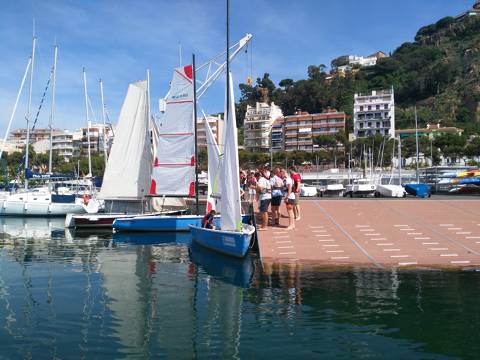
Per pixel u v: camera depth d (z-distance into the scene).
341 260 16.89
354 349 9.03
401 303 11.81
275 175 22.20
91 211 43.22
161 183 31.27
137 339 9.80
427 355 8.70
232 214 19.59
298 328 10.23
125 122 33.84
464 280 13.98
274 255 17.73
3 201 43.12
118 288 14.52
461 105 171.50
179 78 30.50
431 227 21.70
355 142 116.88
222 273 16.64
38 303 12.75
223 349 9.17
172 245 24.69
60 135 165.00
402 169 94.75
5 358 8.83
